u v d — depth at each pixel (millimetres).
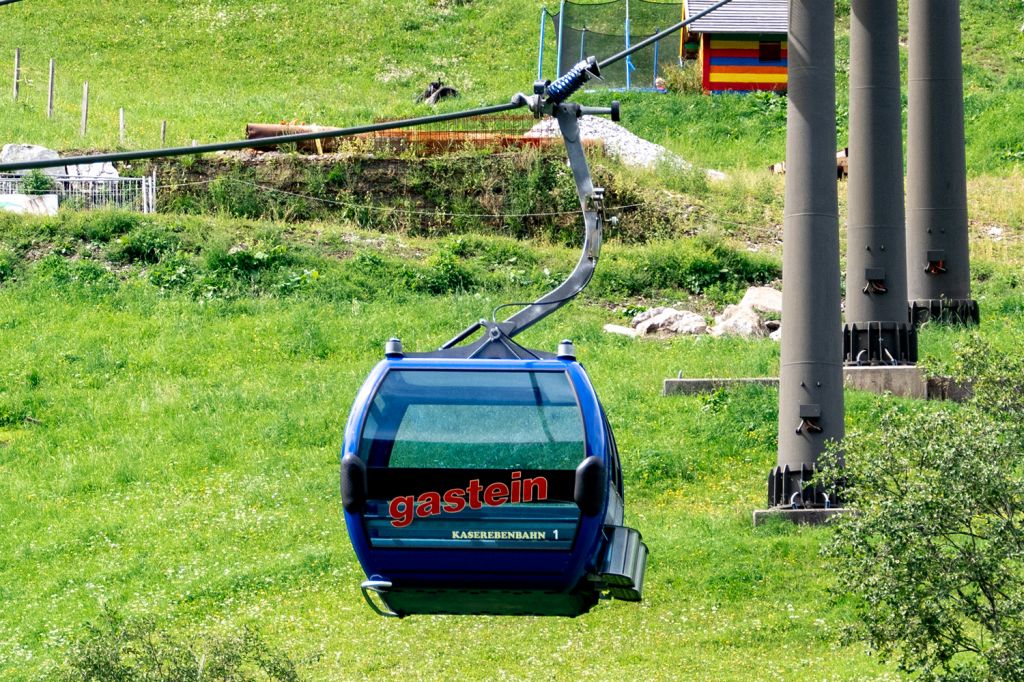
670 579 58938
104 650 40906
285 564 62531
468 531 33188
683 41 190625
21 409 85000
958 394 78625
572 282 40312
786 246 67562
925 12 94125
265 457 76562
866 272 81125
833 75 67438
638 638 54500
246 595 60406
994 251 118625
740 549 61312
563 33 194250
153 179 126562
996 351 45500
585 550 33156
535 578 33625
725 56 177500
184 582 61688
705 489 70625
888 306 80875
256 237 116188
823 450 65812
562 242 121875
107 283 107438
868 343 81000
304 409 83250
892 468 41500
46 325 99875
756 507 67688
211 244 113438
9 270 108625
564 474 32875
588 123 146125
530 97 43000
